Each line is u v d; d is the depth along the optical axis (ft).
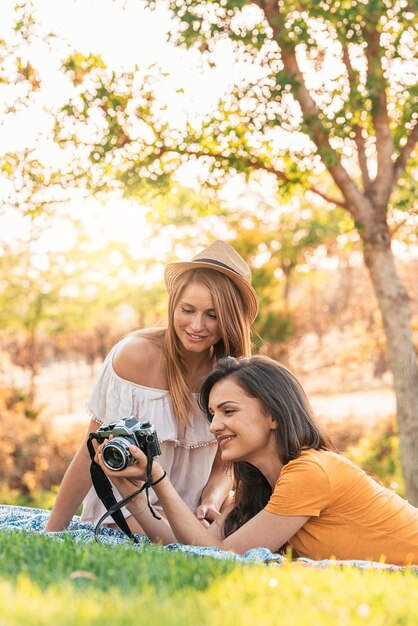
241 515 12.07
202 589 7.76
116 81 27.91
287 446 11.29
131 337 13.85
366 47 27.71
